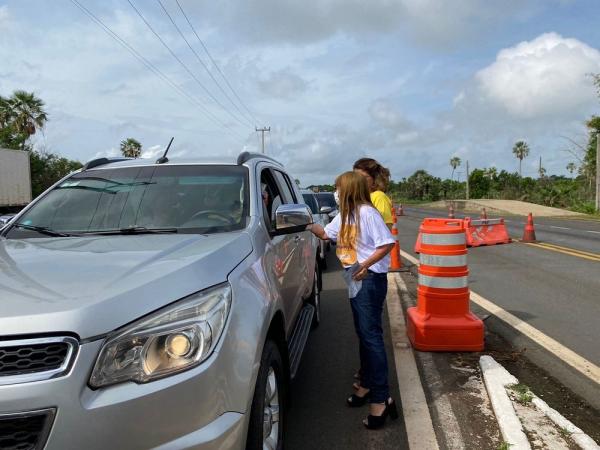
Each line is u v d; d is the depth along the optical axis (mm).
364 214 3625
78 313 1892
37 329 1832
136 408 1896
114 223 3438
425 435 3469
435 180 91688
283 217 3475
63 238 3154
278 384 3008
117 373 1917
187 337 2070
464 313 5184
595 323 6133
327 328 6234
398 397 4062
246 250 2926
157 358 1999
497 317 6410
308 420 3779
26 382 1784
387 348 5258
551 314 6562
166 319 2059
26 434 1786
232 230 3270
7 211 22078
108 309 1953
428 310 5207
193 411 2018
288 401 3455
